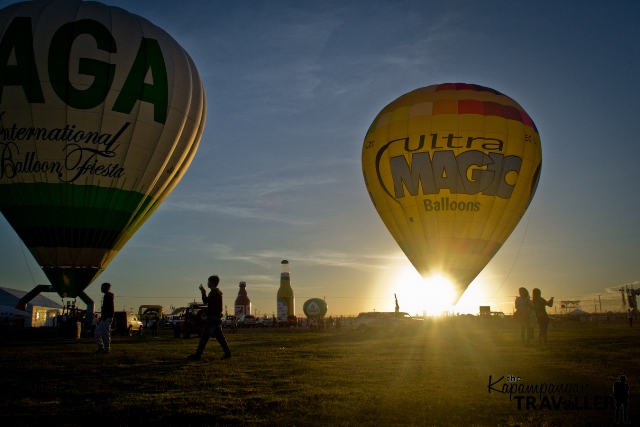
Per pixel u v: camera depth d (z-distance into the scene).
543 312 19.81
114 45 29.19
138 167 29.61
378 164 36.66
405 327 43.09
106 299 17.19
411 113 36.00
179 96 30.86
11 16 28.72
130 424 7.62
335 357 15.95
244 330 55.81
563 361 14.41
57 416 7.91
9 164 27.66
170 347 20.31
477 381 11.14
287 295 86.00
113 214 29.30
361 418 8.02
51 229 28.30
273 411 8.37
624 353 16.61
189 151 32.62
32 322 57.47
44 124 27.66
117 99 28.66
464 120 34.84
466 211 34.53
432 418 8.06
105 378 11.20
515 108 36.09
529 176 35.66
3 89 27.44
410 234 35.84
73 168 28.05
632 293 82.62
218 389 9.99
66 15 29.16
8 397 9.23
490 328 47.25
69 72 28.02
